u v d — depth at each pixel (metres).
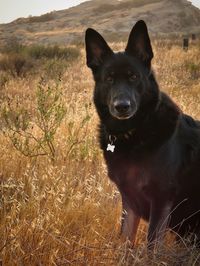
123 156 1.52
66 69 5.99
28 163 1.97
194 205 1.59
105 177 1.97
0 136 2.41
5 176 1.94
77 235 1.52
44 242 1.39
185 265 1.47
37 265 1.38
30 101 3.67
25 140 2.25
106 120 1.60
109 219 1.66
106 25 26.70
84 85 4.75
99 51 1.68
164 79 5.03
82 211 1.62
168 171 1.50
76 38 21.83
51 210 1.53
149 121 1.52
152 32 25.61
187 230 1.64
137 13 28.55
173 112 1.54
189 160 1.55
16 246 1.31
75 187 1.92
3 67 6.27
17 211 1.51
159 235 1.51
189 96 4.01
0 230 1.45
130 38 1.65
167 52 7.62
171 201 1.53
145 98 1.55
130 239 1.61
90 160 2.15
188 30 26.39
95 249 1.42
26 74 5.79
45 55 7.79
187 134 1.57
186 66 5.96
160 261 1.40
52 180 1.81
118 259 1.39
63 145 2.27
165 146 1.49
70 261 1.36
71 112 2.83
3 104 3.29
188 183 1.56
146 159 1.49
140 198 1.55
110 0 35.06
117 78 1.60
